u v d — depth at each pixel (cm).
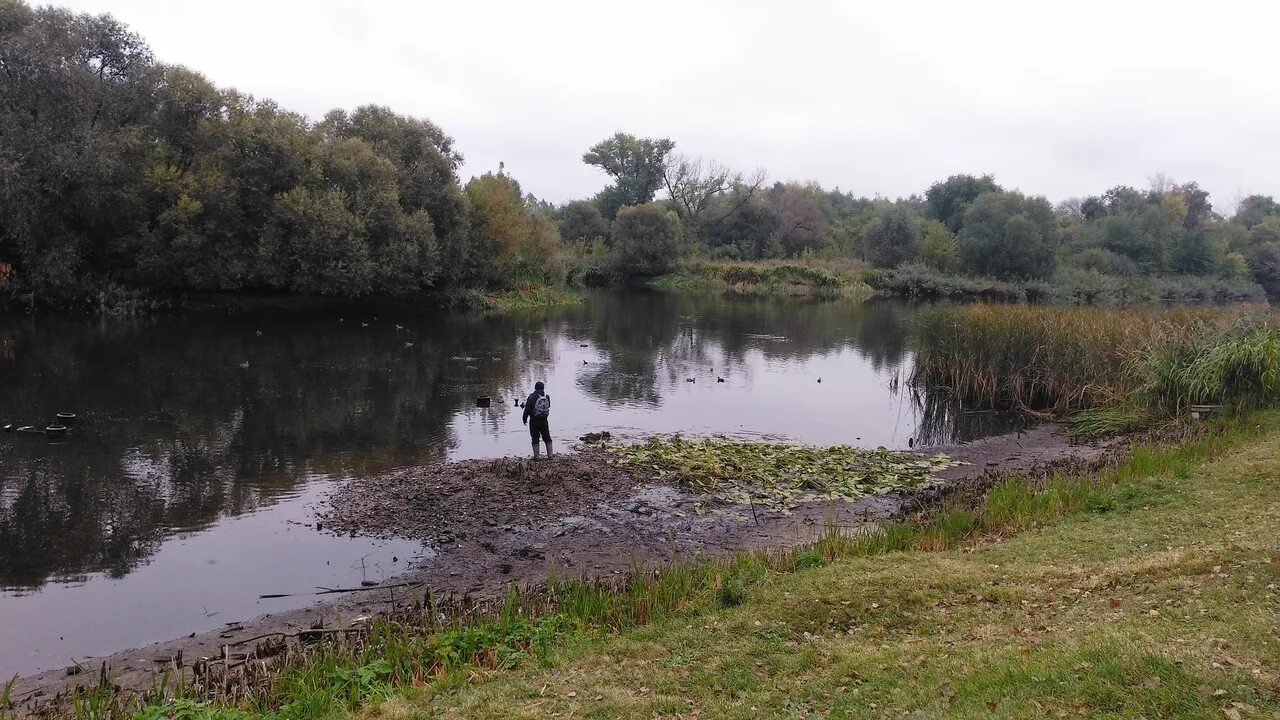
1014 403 2330
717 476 1579
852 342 3931
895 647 717
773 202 10075
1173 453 1396
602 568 1134
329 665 735
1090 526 1055
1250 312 2173
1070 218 10375
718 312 5481
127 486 1457
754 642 760
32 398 2138
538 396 1633
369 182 4459
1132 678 559
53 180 3591
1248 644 588
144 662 859
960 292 7350
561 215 10512
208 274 3975
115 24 3909
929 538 1071
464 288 5250
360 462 1644
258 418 2009
